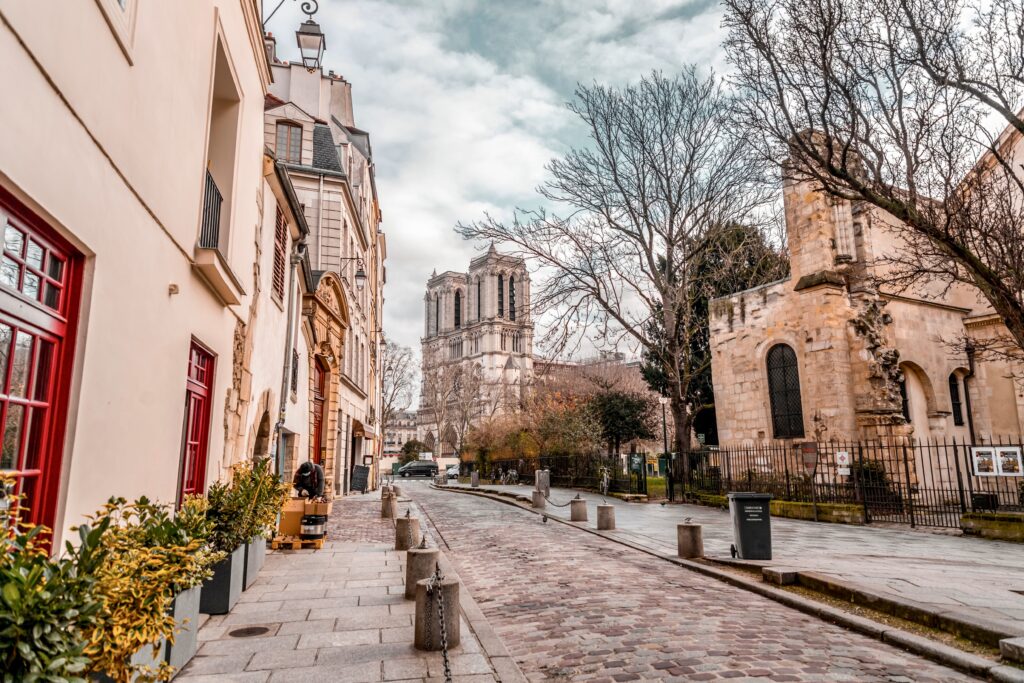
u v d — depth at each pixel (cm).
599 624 662
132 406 548
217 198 860
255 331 1135
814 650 570
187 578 441
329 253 2348
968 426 2344
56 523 425
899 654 566
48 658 250
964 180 1084
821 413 2061
